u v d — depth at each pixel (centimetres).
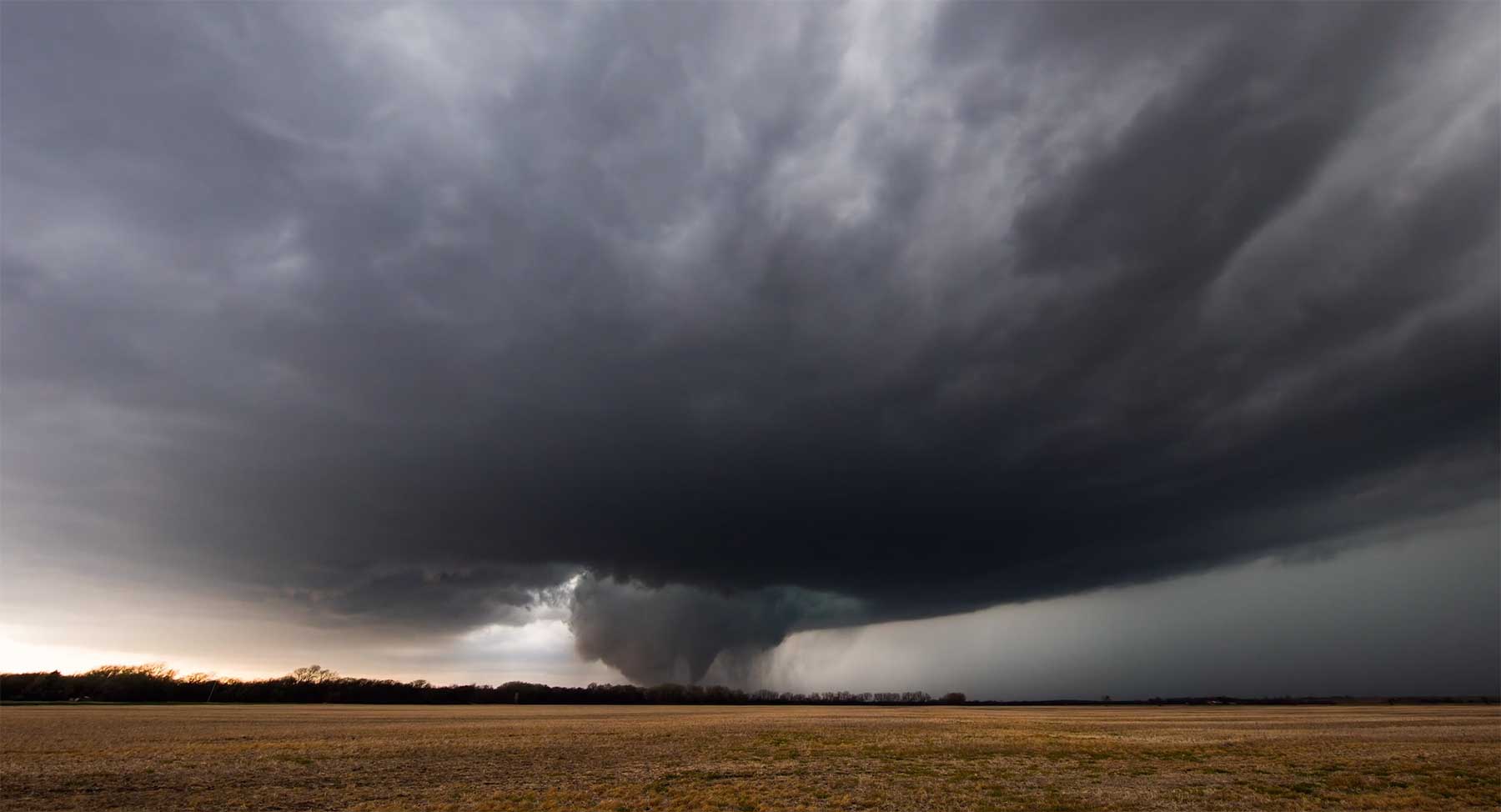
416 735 6091
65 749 4550
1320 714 11300
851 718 9769
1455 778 3644
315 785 3322
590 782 3469
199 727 6856
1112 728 7525
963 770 3925
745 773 3794
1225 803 3044
